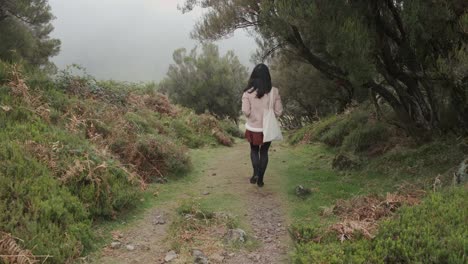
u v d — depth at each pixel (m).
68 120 7.10
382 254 3.48
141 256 4.07
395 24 6.15
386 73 6.18
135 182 5.79
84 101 8.30
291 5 5.25
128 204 5.15
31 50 11.04
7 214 3.97
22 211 4.12
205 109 29.62
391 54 6.36
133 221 4.89
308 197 5.78
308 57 6.65
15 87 7.17
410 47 5.95
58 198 4.45
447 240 3.45
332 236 4.11
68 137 6.10
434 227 3.69
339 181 6.42
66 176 4.94
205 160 8.41
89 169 5.18
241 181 6.69
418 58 5.86
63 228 4.16
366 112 9.12
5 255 3.41
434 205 4.10
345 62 5.32
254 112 6.06
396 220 4.02
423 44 5.68
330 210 5.01
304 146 9.98
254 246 4.34
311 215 5.11
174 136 9.71
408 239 3.57
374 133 7.71
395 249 3.49
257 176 6.37
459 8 5.12
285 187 6.32
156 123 9.52
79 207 4.54
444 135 6.43
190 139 10.17
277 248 4.30
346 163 7.04
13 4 9.15
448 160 5.75
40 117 6.62
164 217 5.05
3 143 5.24
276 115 6.14
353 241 3.91
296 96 19.59
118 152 6.80
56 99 7.61
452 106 6.27
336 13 5.34
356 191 5.83
